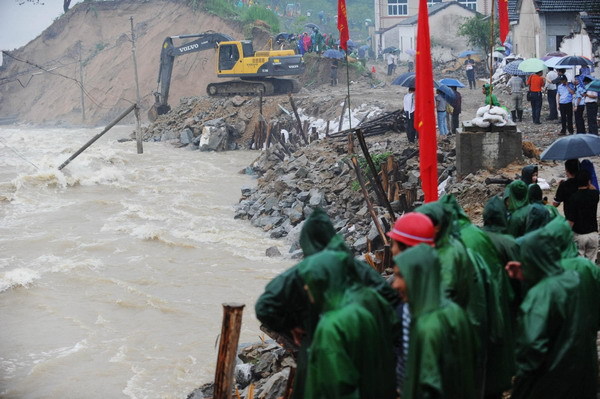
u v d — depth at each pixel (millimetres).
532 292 5992
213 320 18250
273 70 49094
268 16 70500
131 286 20656
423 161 9695
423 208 5930
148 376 15406
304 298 5965
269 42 60375
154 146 45750
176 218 27906
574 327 5941
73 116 71188
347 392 4930
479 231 6730
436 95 25922
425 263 4930
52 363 16031
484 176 19219
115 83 70875
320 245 5840
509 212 8781
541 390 6043
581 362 6004
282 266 22188
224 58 50156
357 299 5184
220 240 24797
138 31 75438
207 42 51875
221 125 44750
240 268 22016
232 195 31875
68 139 52750
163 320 18344
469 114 35688
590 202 10453
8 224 27422
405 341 5602
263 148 43250
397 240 5422
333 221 23766
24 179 33125
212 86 50656
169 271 21891
